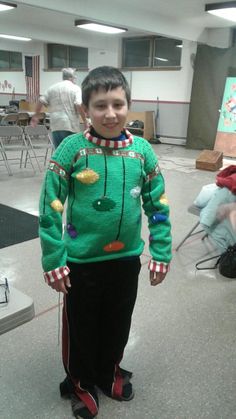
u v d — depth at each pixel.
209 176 5.80
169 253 1.36
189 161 6.98
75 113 4.47
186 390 1.64
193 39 7.63
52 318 2.11
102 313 1.41
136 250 1.31
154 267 1.35
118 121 1.13
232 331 2.06
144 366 1.77
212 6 5.87
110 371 1.54
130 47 9.59
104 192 1.17
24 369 1.73
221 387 1.66
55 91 4.44
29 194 4.50
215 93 7.83
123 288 1.35
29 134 5.59
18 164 6.12
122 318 1.41
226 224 2.55
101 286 1.32
